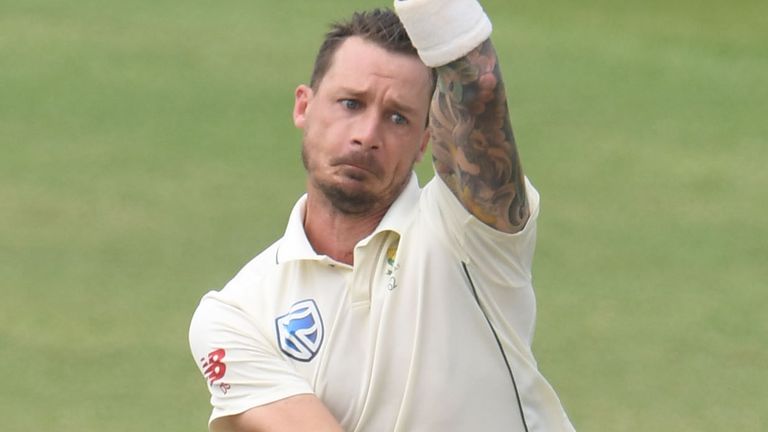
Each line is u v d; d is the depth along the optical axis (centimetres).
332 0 6147
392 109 1166
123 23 5788
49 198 4153
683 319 3375
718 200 4206
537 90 5125
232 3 6059
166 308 3406
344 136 1173
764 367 3112
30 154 4534
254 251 3784
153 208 4088
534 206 1195
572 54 5519
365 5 6062
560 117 4878
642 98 5097
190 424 2817
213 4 6034
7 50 5484
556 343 3228
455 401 1187
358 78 1163
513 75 5272
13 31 5684
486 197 1145
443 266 1187
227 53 5478
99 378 3039
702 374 3080
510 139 1127
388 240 1202
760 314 3400
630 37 5744
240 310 1223
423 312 1183
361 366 1195
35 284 3547
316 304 1206
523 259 1197
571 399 2952
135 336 3253
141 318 3350
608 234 3916
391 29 1170
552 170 4419
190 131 4747
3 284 3544
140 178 4338
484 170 1135
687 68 5419
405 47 1164
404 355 1187
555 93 5100
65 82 5194
